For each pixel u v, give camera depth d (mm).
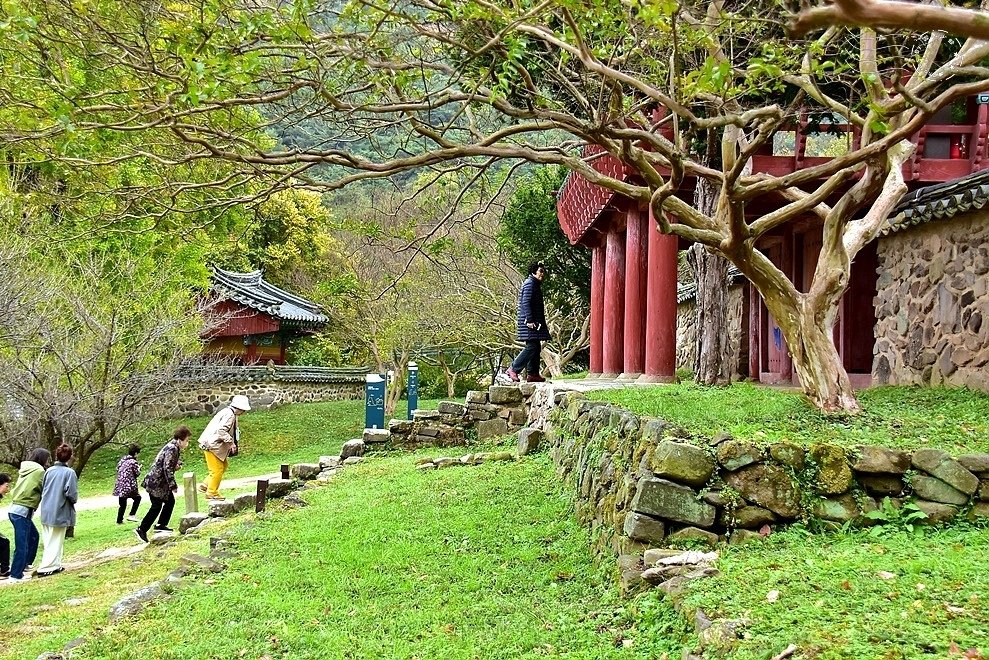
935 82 4715
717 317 9203
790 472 4867
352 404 25922
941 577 3668
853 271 10711
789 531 4715
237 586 5910
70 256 15742
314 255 28797
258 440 21562
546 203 19812
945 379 7828
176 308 17438
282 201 25969
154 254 16953
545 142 13391
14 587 8039
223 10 4996
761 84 5066
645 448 5320
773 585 3777
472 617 5008
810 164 9195
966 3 4656
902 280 8797
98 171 6363
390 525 7234
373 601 5488
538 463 9492
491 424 12477
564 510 7234
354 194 30375
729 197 5207
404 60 6059
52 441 15461
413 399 18766
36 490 8953
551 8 5293
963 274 7535
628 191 5898
